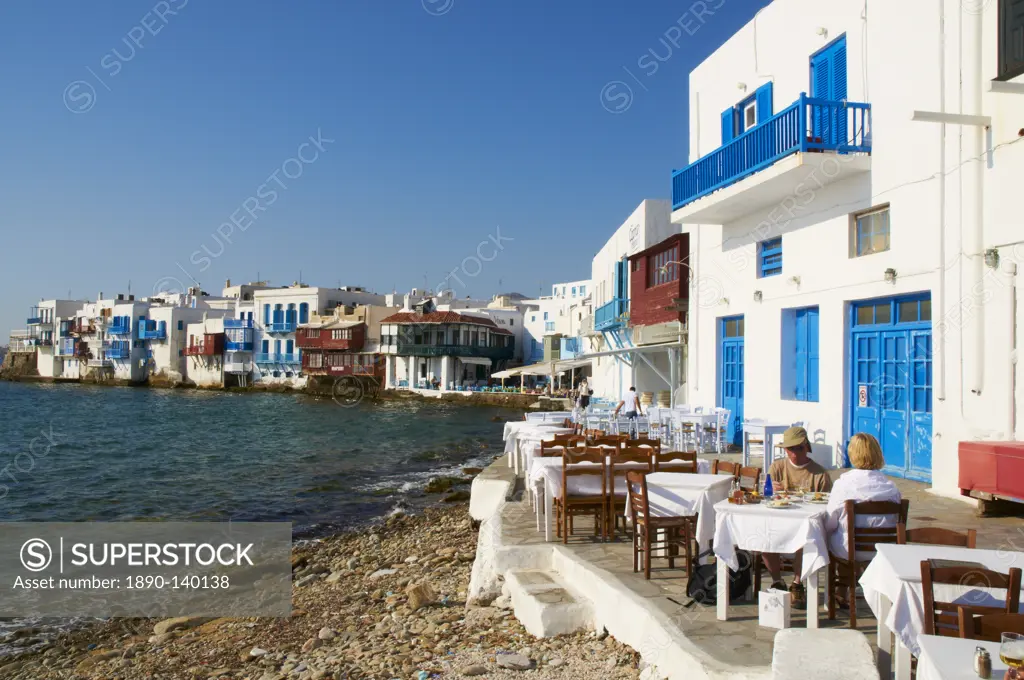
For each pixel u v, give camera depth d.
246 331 89.88
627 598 6.29
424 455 31.05
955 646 3.46
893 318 11.88
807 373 14.35
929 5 10.85
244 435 40.34
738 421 17.30
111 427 45.59
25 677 8.42
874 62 12.17
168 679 7.81
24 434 41.81
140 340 101.56
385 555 13.49
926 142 10.90
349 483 23.34
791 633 4.82
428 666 6.66
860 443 5.78
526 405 61.03
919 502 9.84
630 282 29.66
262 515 18.27
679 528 7.19
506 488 13.55
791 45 14.68
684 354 25.31
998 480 8.63
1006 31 8.99
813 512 5.64
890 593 4.33
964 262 10.11
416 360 76.38
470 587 8.93
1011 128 9.42
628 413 18.47
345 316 82.56
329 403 70.75
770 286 15.30
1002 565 4.34
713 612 5.91
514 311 82.88
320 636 8.59
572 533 9.09
